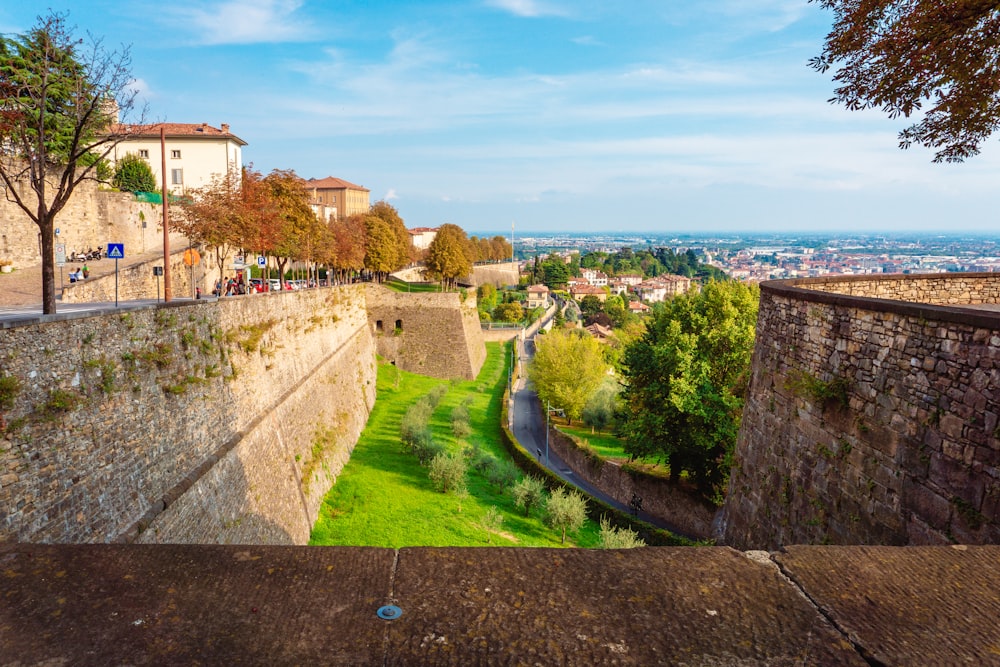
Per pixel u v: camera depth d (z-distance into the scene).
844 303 11.16
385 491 34.50
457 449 45.06
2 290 30.27
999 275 18.66
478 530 30.42
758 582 3.86
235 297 25.03
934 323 8.97
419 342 76.25
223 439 21.38
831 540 11.05
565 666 3.10
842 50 12.88
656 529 30.75
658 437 32.03
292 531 25.53
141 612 3.45
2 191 35.03
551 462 49.16
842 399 10.91
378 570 3.92
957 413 8.41
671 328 32.03
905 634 3.41
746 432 15.32
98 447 13.73
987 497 7.84
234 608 3.51
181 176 75.19
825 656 3.22
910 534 9.16
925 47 11.88
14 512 10.99
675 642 3.29
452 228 122.81
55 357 12.57
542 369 62.66
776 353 13.95
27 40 19.36
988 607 3.68
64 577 3.76
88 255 42.59
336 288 48.34
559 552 4.15
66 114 19.53
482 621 3.42
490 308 134.62
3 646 3.16
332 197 143.12
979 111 12.67
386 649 3.19
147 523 15.10
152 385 16.62
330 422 38.56
